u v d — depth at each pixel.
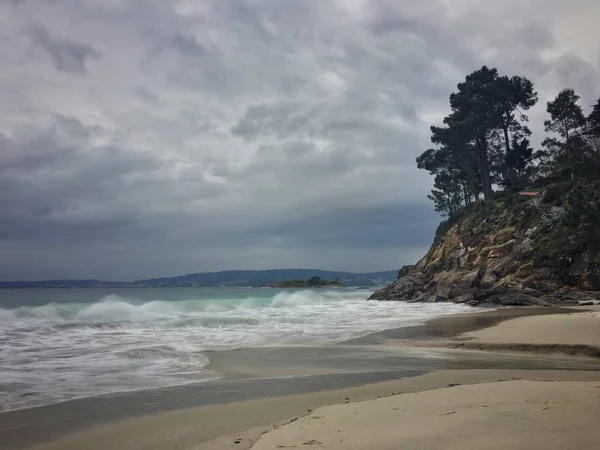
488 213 62.72
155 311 33.28
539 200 56.34
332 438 5.90
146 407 8.25
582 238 44.97
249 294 82.12
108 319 26.31
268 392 9.42
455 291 49.47
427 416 6.79
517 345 14.92
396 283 62.25
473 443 5.49
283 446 5.65
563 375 10.71
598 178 53.75
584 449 5.21
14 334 20.23
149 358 14.02
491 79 78.31
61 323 23.47
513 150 78.06
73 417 7.66
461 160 80.06
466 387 8.90
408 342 17.09
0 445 6.41
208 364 12.98
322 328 22.88
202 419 7.45
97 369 12.23
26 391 9.59
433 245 78.88
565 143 74.31
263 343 17.66
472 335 18.05
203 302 38.12
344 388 9.76
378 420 6.67
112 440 6.54
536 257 47.75
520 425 6.16
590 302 36.44
